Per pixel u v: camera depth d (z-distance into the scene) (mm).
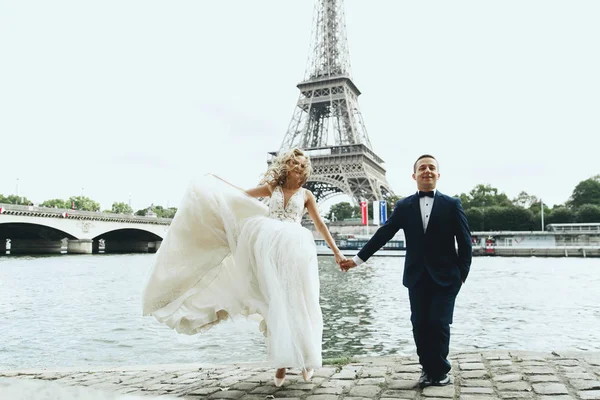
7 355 14367
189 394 6133
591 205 114000
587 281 37375
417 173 6676
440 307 6223
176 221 6812
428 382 6180
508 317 21047
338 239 90312
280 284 5918
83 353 14570
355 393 5941
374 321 19891
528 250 83312
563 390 5684
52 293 29328
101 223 88750
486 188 145250
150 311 6738
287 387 6316
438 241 6398
